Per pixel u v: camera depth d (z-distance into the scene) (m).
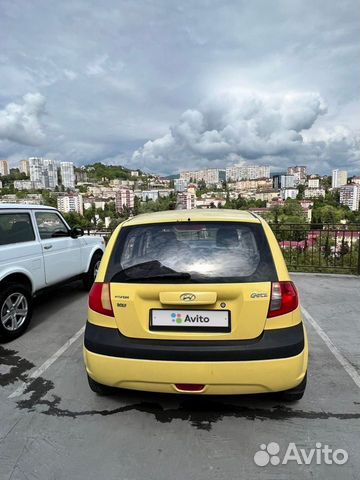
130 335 2.18
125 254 2.35
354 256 7.81
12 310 3.84
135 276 2.23
